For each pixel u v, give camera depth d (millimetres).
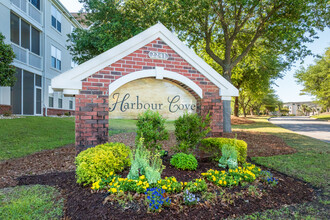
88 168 4082
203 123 5883
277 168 6051
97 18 11742
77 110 5184
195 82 6203
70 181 4582
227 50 13258
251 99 39312
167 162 5574
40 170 5535
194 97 6430
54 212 3408
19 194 4031
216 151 5930
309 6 11664
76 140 5180
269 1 11953
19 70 13953
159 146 5566
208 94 6328
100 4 11188
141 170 4199
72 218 3211
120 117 5707
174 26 12594
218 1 11906
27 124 11320
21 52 13938
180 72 6051
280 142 10539
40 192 4117
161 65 5891
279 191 4285
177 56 6039
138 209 3281
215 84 6383
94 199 3600
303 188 4641
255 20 14219
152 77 5887
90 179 4051
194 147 5957
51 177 4918
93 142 5258
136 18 11977
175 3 10906
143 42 5707
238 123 23578
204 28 13125
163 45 5926
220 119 6449
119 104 5719
